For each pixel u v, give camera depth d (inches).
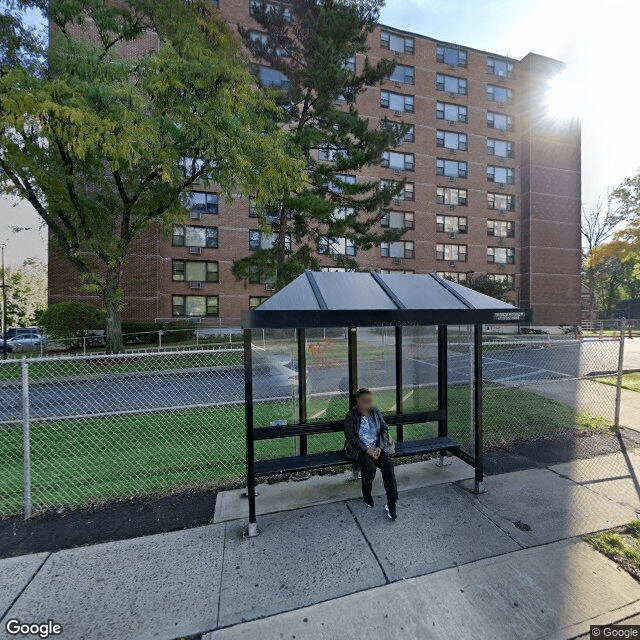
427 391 306.3
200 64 413.4
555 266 1318.9
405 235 1180.5
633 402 297.1
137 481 169.2
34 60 454.9
